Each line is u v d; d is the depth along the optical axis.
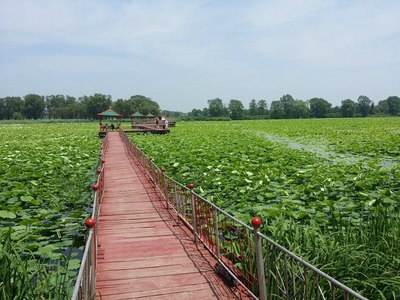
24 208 7.37
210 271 4.22
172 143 19.53
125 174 11.37
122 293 3.71
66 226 6.17
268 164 11.44
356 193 7.31
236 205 6.62
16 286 3.36
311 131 31.06
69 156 14.81
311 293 3.35
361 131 29.50
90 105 85.12
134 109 85.75
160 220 6.46
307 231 4.61
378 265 3.73
